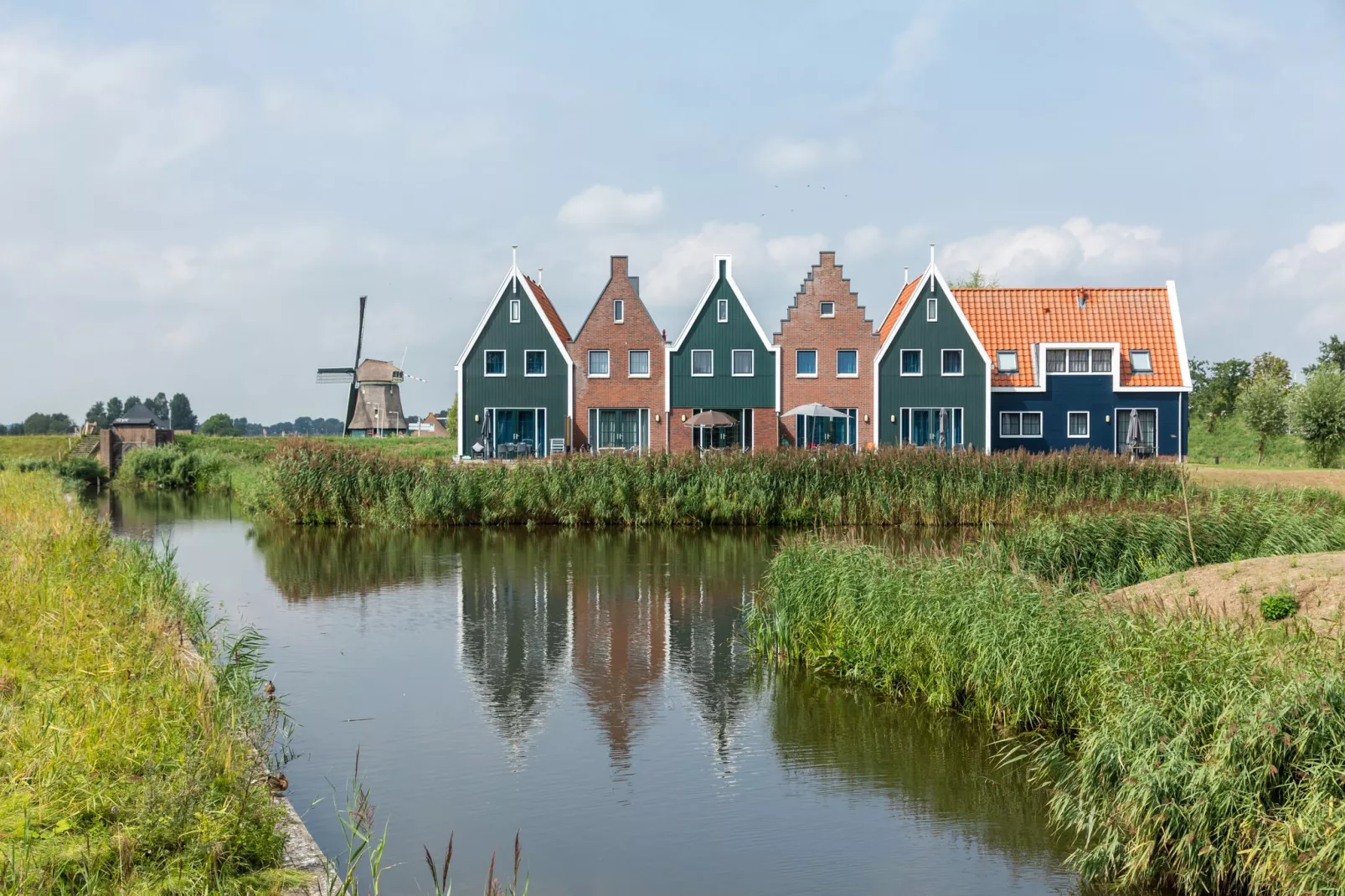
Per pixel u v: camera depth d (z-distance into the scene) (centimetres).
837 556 1384
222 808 627
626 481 2789
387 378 8325
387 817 865
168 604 1245
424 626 1593
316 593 1861
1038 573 1548
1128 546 1634
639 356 4288
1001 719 1096
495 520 2833
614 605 1762
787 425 4275
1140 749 732
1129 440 4069
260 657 1385
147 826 591
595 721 1133
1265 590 1079
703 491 2784
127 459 4778
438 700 1203
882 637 1246
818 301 4272
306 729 1094
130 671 888
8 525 1700
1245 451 5178
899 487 2827
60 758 655
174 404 14725
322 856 641
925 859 798
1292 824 637
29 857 539
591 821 864
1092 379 4300
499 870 770
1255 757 687
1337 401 4291
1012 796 922
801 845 823
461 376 4266
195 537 2642
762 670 1344
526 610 1720
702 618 1659
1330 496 2003
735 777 967
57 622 1016
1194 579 1195
